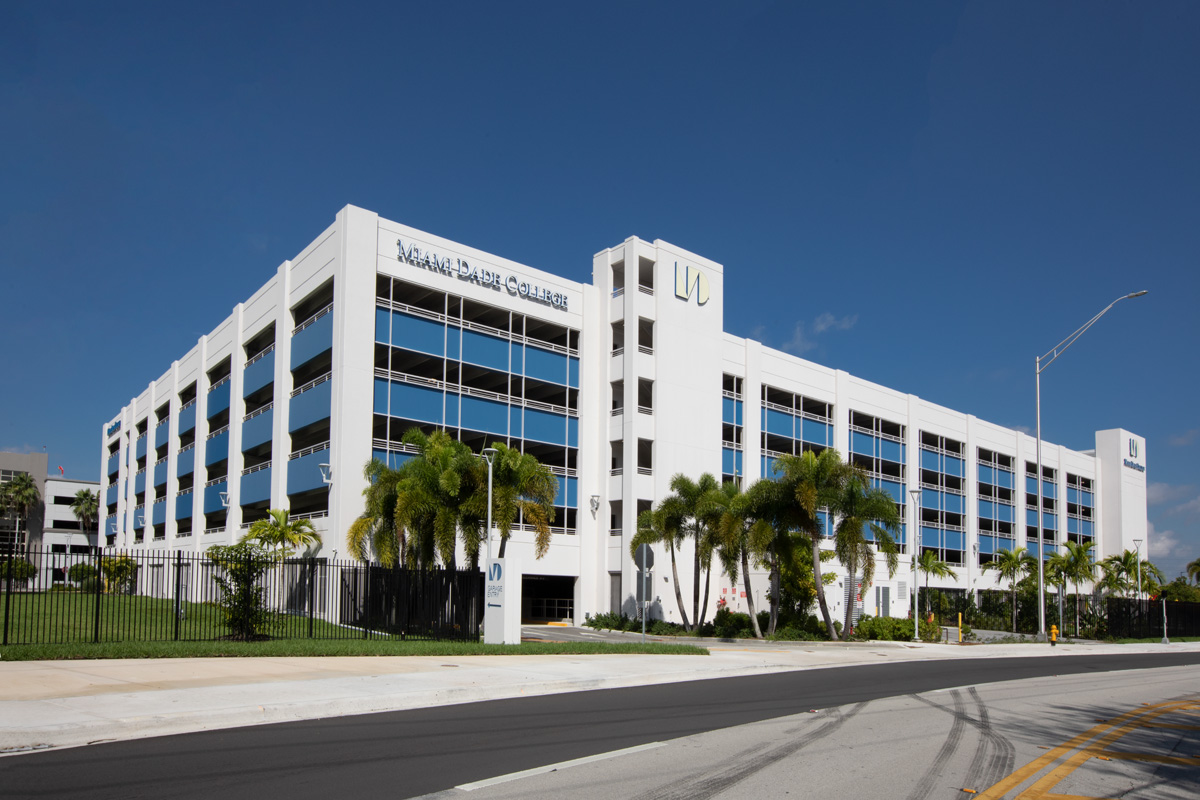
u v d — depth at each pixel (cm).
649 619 3994
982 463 6906
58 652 1664
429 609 2609
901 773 858
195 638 2217
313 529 3584
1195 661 2920
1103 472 8312
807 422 5303
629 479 4097
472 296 3853
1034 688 1759
